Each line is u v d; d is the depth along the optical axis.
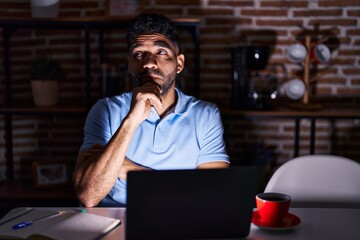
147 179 0.97
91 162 1.39
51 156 2.91
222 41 2.81
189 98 1.75
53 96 2.60
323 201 1.56
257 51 2.47
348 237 1.11
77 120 2.89
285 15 2.79
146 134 1.61
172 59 1.59
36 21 2.44
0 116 2.84
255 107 2.54
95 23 2.46
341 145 2.86
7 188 2.60
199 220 1.03
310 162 1.58
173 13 2.79
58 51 2.85
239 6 2.79
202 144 1.66
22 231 1.05
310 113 2.48
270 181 1.56
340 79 2.81
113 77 2.57
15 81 2.83
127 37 1.63
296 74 2.81
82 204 1.40
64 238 1.02
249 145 2.88
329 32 2.79
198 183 1.00
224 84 2.84
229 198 1.03
